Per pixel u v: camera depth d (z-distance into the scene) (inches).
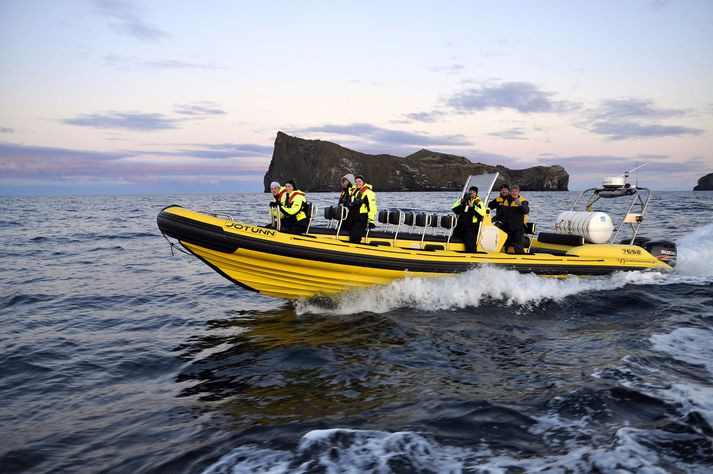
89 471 129.2
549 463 123.1
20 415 165.8
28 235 797.9
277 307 317.4
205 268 469.4
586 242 388.8
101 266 481.7
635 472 116.4
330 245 294.5
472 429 144.3
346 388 182.5
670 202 1900.8
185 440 145.1
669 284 348.5
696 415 143.3
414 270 311.3
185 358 222.2
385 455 130.3
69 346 239.5
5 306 321.7
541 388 174.1
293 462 128.3
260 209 1557.6
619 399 157.8
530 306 298.7
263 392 181.6
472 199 334.3
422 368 201.6
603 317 276.7
